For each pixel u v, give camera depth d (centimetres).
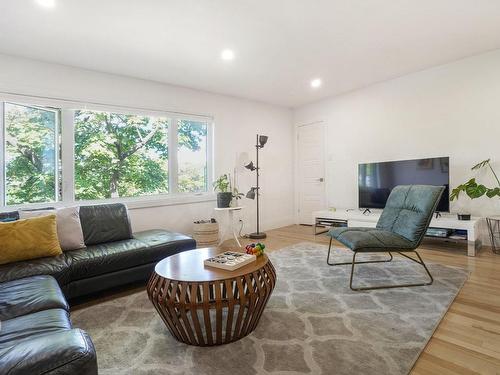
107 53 285
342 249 358
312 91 445
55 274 195
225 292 158
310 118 523
